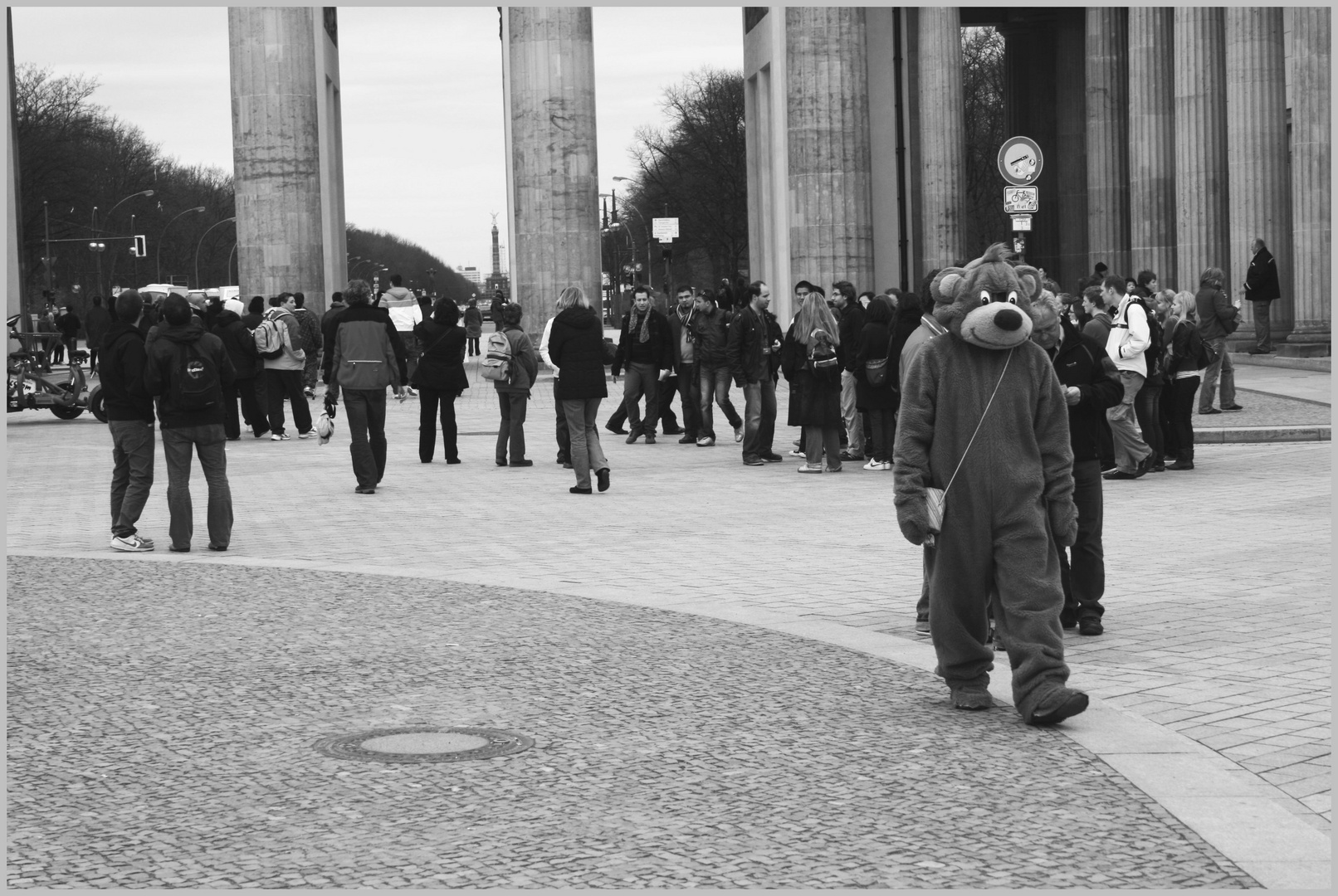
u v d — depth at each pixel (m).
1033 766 7.38
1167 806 6.69
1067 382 10.70
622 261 128.88
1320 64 36.31
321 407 37.12
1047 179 57.22
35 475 23.42
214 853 6.16
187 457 15.59
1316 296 36.81
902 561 14.19
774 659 9.91
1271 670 9.52
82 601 12.35
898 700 8.77
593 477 22.03
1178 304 21.41
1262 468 21.16
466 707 8.67
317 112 48.16
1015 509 8.38
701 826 6.45
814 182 40.84
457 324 24.23
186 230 126.19
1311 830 6.35
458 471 23.23
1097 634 10.69
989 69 89.81
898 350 19.88
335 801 6.87
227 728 8.27
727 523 17.06
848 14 40.75
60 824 6.58
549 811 6.69
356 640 10.67
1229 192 37.97
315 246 45.84
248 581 13.37
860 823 6.48
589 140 43.88
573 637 10.66
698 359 26.23
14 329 35.66
